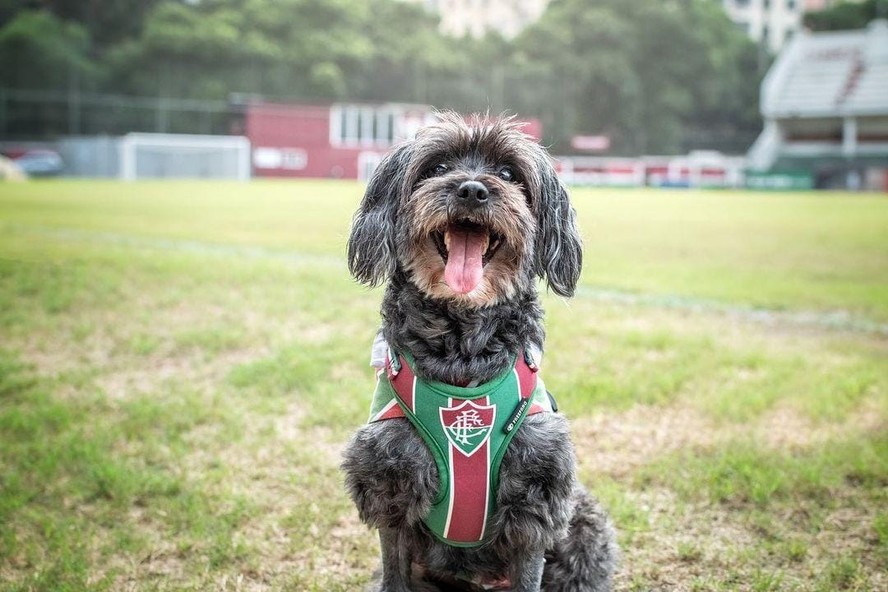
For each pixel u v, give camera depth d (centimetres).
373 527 374
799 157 6900
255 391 701
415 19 8725
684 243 1895
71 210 2534
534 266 403
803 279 1330
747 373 761
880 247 1839
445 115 441
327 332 880
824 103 7131
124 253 1397
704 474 535
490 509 364
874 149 7044
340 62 8044
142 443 600
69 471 554
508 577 392
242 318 935
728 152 8956
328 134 6538
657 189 5962
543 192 422
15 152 6016
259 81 7650
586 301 1085
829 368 767
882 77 7206
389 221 406
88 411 661
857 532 470
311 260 1404
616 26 8431
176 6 7638
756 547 455
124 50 7275
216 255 1418
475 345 362
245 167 6206
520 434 361
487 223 373
